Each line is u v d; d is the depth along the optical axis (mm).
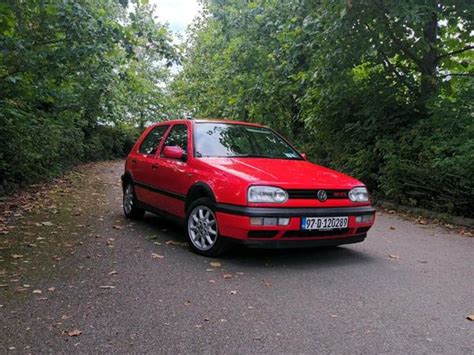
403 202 10031
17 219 7801
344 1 9266
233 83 17266
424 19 9195
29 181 12070
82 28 8812
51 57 8938
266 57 15383
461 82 11297
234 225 5094
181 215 6227
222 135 6566
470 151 8336
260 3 15039
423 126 10148
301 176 5480
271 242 5059
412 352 3260
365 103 11516
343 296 4375
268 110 16234
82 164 21594
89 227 7328
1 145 9875
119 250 5883
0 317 3688
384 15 9883
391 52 11141
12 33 8469
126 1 9117
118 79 16219
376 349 3289
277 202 5059
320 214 5188
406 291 4586
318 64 11492
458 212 8703
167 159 6766
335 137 12711
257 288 4520
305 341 3383
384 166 10812
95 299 4129
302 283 4727
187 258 5535
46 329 3486
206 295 4281
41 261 5312
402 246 6688
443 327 3723
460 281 4996
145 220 8062
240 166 5625
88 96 15250
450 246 6793
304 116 13992
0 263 5184
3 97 9641
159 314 3814
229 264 5324
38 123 11789
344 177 5828
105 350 3172
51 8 8469
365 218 5582
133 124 32750
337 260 5711
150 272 4953
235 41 16594
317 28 10703
